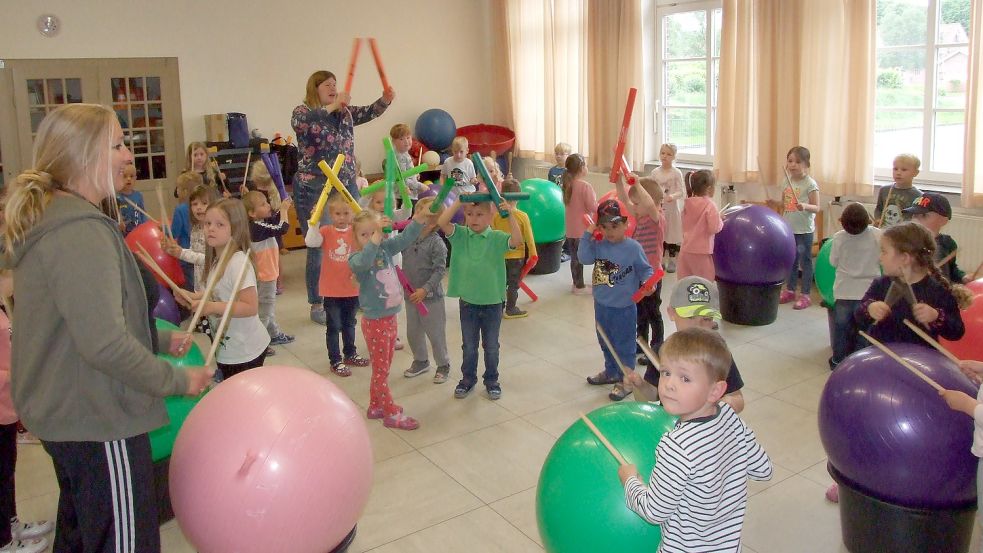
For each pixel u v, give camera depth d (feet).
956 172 18.34
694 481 5.75
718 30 23.06
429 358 15.06
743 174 21.61
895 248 8.79
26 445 11.94
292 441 6.95
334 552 7.56
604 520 6.70
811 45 19.58
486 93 31.48
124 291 6.11
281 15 26.55
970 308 9.73
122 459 6.22
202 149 18.83
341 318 14.39
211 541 6.91
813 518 9.47
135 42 24.31
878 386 7.70
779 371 14.05
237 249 10.23
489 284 12.59
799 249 17.71
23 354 6.00
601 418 7.42
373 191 13.82
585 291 19.63
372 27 28.43
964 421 7.37
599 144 26.27
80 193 6.13
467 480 10.53
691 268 16.02
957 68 18.04
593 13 25.39
